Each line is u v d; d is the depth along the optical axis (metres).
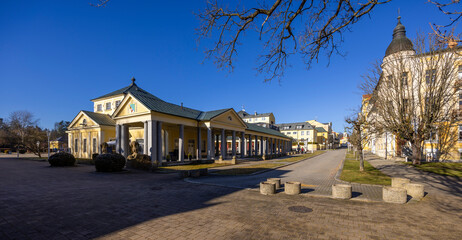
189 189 9.81
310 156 41.03
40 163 24.42
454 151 21.20
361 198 7.90
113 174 15.09
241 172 16.45
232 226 5.18
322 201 7.59
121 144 24.11
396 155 26.59
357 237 4.57
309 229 5.00
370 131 18.56
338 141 126.94
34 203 7.11
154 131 21.22
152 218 5.75
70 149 34.91
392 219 5.69
